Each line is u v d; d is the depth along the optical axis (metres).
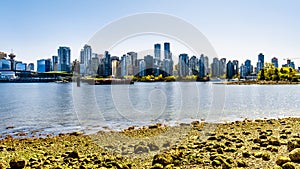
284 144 12.95
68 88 114.12
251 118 28.05
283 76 154.38
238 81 157.00
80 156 12.30
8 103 48.56
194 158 11.12
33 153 13.43
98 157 12.07
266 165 9.98
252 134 16.78
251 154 11.51
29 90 98.00
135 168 10.55
